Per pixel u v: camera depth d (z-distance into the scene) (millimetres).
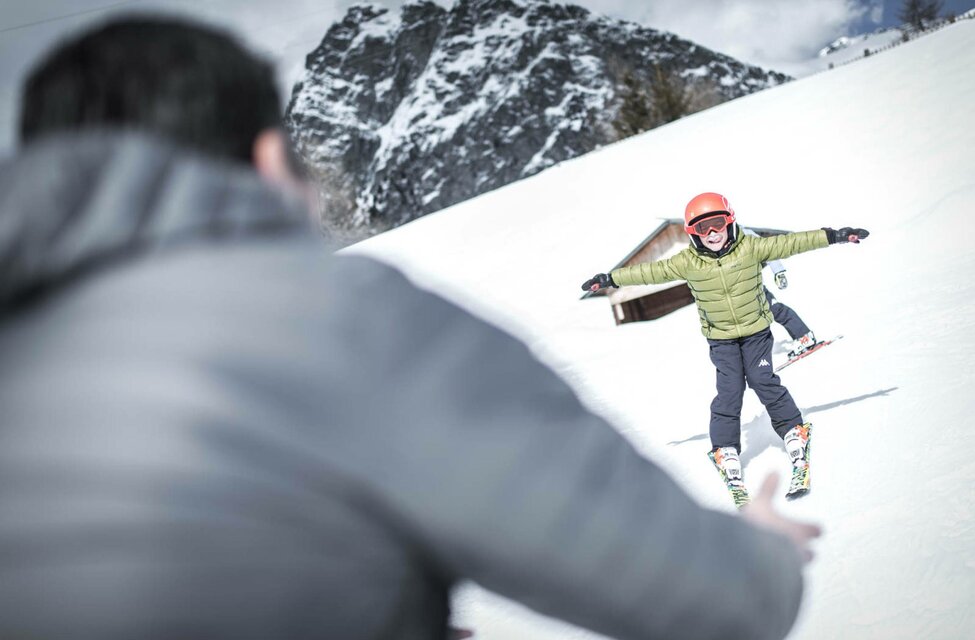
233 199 652
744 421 5918
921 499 3494
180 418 568
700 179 25000
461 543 605
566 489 604
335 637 592
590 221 25453
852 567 3139
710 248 4602
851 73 29656
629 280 4895
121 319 598
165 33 661
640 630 632
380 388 608
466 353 636
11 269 604
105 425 563
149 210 621
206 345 593
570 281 19922
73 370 582
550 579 609
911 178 16734
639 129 63531
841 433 4777
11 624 534
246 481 568
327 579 588
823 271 12742
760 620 682
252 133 694
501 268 23359
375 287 658
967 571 2809
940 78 23094
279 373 596
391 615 621
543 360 687
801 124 25688
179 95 653
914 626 2607
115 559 537
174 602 541
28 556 536
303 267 653
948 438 4066
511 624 3473
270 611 566
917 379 5203
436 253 28031
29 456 558
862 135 21625
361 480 594
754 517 807
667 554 627
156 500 548
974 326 5973
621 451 658
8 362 596
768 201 19953
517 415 620
